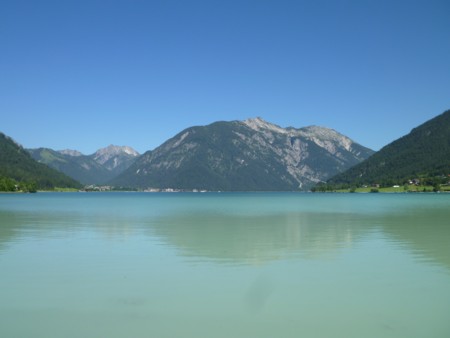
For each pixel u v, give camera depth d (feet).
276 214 204.74
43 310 46.39
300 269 66.23
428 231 120.16
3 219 170.50
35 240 101.50
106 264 70.54
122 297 51.03
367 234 112.98
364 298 50.26
